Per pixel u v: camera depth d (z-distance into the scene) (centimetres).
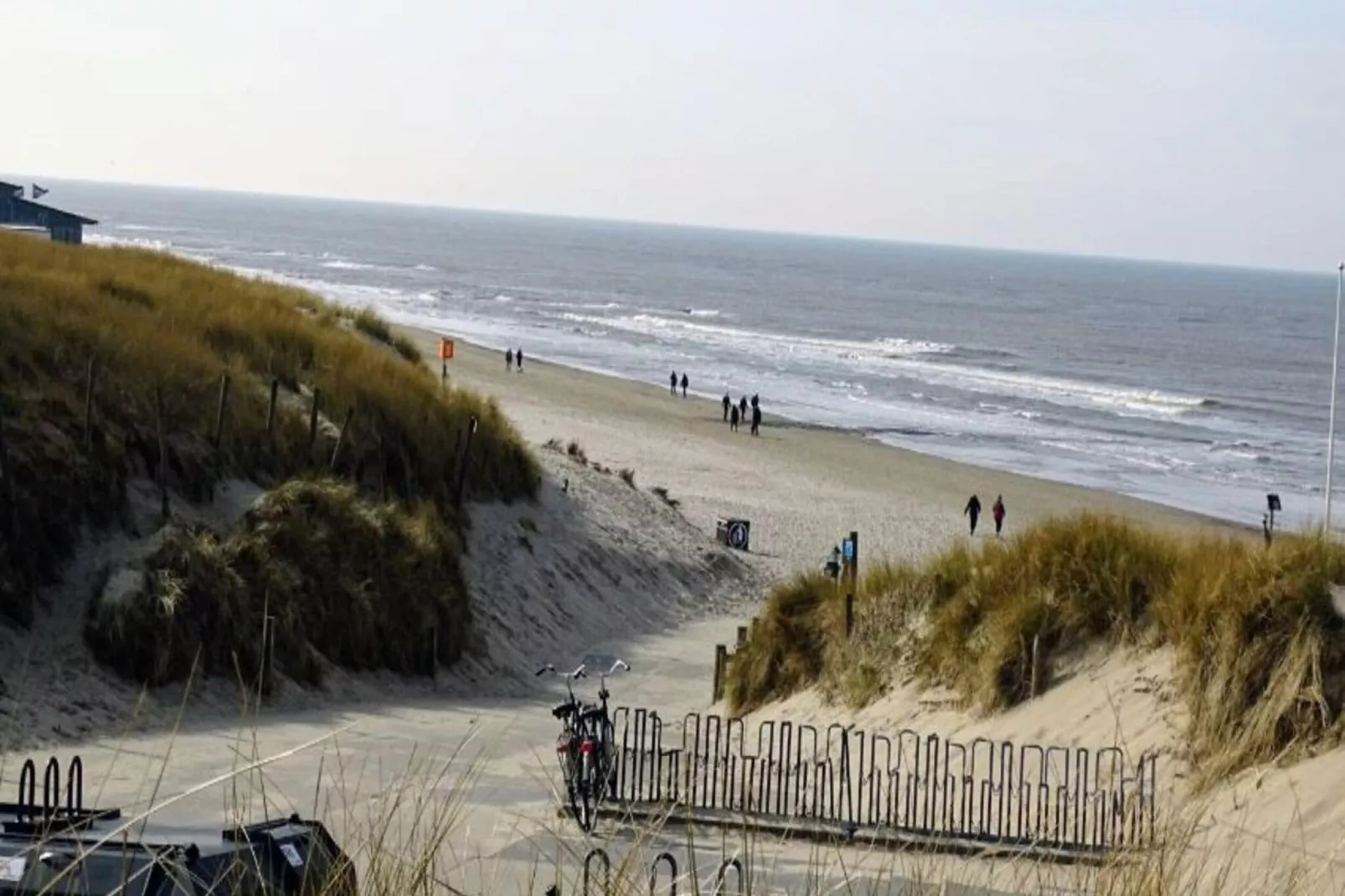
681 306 19038
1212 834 1148
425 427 3306
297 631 2342
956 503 5781
